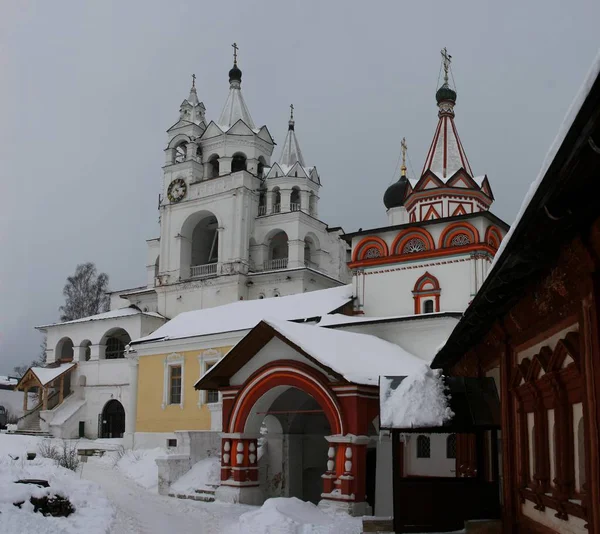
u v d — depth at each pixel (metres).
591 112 4.20
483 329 11.82
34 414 50.66
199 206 52.12
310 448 24.50
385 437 19.84
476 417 12.34
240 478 21.61
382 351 22.89
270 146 54.69
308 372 19.64
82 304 71.94
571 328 7.70
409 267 31.17
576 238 6.40
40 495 15.88
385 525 13.82
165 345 36.81
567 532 8.19
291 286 48.38
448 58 36.38
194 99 55.66
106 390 49.12
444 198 33.78
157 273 57.62
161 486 23.86
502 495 11.90
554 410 8.67
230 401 21.95
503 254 7.24
